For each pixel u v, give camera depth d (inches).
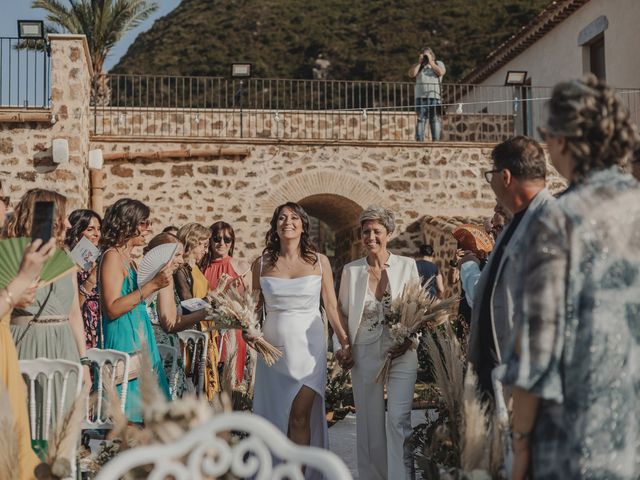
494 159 132.3
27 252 122.6
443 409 175.0
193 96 1680.6
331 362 297.6
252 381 255.1
